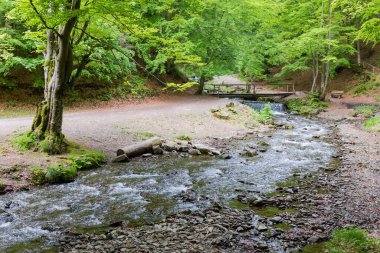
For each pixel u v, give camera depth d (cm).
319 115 2633
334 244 613
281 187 980
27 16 1118
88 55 1304
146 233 671
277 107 2928
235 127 1977
